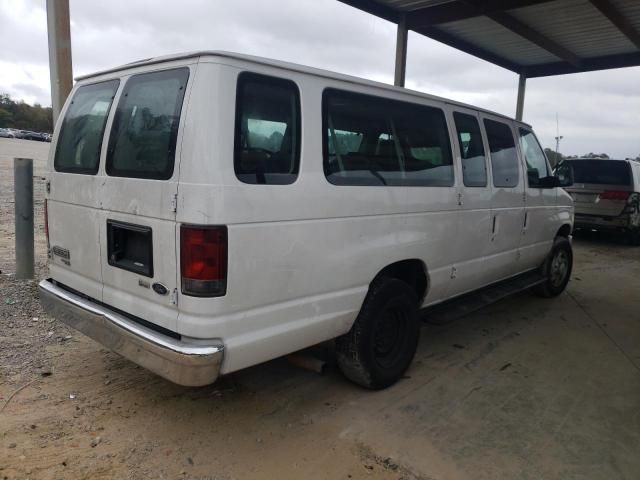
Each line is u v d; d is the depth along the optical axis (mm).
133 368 3973
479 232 4633
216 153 2592
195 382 2674
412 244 3807
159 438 3129
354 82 3402
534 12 9305
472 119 4602
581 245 11430
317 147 3084
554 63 13141
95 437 3086
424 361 4508
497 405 3777
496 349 4887
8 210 10945
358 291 3447
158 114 2838
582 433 3447
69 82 5328
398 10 9547
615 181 11023
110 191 3082
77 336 4480
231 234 2641
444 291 4391
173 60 2836
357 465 2975
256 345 2863
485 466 3027
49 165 3734
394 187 3609
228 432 3234
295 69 3002
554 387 4129
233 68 2701
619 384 4246
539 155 5836
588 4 8875
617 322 5887
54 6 5141
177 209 2645
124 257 3098
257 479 2814
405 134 3795
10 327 4512
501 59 12742
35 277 5762
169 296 2766
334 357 3871
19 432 3072
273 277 2879
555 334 5387
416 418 3525
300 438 3215
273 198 2814
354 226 3316
